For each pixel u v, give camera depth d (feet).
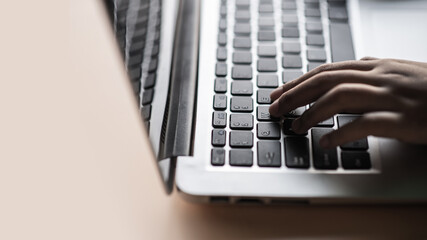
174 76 1.46
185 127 1.30
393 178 1.15
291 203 1.15
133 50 1.25
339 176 1.16
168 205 1.18
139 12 1.36
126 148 1.30
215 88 1.41
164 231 1.13
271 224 1.13
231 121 1.31
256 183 1.15
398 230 1.11
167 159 1.24
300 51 1.54
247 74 1.46
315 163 1.18
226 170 1.19
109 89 1.45
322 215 1.15
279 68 1.49
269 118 1.31
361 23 1.64
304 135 1.25
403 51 1.54
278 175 1.17
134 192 1.20
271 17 1.68
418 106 1.12
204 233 1.12
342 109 1.19
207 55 1.53
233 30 1.62
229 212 1.16
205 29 1.63
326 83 1.24
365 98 1.16
